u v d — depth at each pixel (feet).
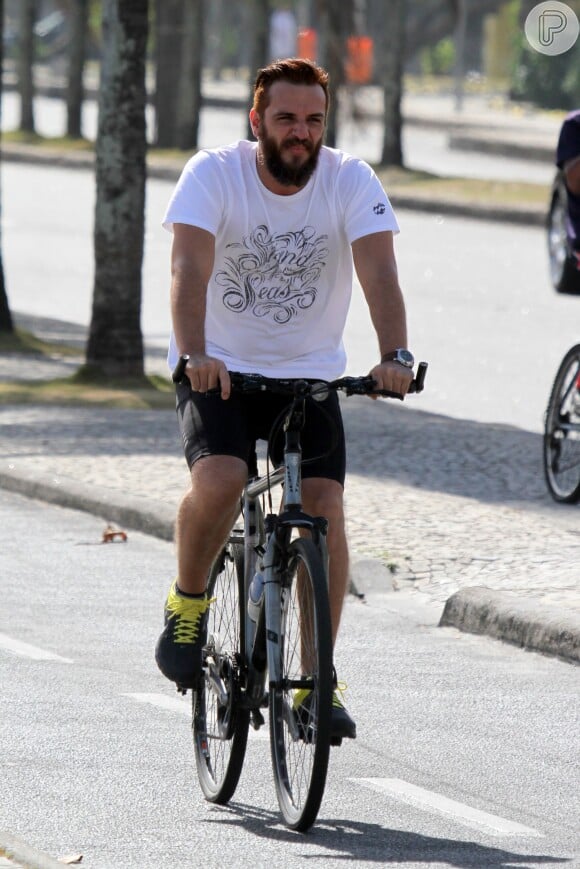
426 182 322.75
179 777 52.21
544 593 73.26
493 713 59.67
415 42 583.58
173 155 361.30
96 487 94.79
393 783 51.96
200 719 51.34
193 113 367.45
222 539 48.78
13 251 234.79
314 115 47.16
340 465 48.85
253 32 330.34
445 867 44.73
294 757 47.09
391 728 57.57
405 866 44.75
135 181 130.31
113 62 128.26
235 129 440.86
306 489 48.29
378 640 69.36
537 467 104.32
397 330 48.03
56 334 164.66
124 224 130.31
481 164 381.40
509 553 80.69
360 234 48.52
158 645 50.44
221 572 51.29
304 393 46.19
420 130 466.29
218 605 51.34
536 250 250.57
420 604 74.74
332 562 48.01
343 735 46.29
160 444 108.27
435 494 94.17
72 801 49.55
